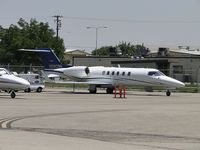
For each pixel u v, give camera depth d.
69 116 25.48
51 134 18.33
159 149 14.95
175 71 84.38
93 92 57.78
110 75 57.12
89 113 27.41
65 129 20.05
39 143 15.59
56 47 93.94
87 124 21.94
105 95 50.78
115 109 30.62
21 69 80.94
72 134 18.47
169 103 37.81
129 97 47.09
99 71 58.00
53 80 61.03
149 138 17.66
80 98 43.53
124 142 16.48
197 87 64.56
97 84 57.25
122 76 56.16
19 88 41.44
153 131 19.73
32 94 49.88
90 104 35.22
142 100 41.75
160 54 105.38
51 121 22.95
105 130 19.89
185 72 88.81
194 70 82.69
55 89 65.75
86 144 15.64
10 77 41.28
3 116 24.94
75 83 57.41
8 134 17.84
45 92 55.88
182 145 15.97
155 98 45.78
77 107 31.94
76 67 59.28
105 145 15.52
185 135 18.61
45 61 61.12
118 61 91.38
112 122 22.86
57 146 14.99
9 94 48.16
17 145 14.98
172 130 20.09
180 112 28.70
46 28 93.94
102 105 34.31
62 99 41.34
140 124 22.16
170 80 53.00
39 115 25.81
